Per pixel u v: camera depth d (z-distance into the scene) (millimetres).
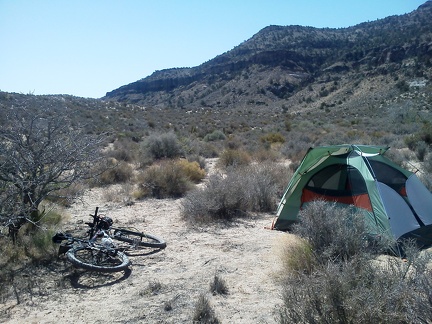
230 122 61031
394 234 6887
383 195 7359
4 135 6906
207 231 8750
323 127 44625
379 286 4016
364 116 61844
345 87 107375
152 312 5020
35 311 5066
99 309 5117
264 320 4723
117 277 6172
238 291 5574
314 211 6371
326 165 8430
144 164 20328
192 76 169750
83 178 7859
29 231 7578
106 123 44875
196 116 69562
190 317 4863
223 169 18672
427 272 4086
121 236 7594
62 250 6695
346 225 6320
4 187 6926
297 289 4348
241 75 147500
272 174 13547
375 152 8211
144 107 76562
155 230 8852
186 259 6941
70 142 7504
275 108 109062
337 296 3850
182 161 17156
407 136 25969
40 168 7266
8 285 5785
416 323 3492
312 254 5820
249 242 7832
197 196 10102
